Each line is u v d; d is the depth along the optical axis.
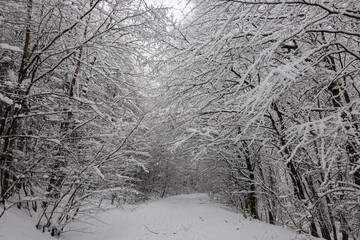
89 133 6.92
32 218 5.59
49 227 5.43
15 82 4.79
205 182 20.88
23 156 5.01
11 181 4.98
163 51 6.48
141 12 6.13
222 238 7.53
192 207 13.50
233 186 16.03
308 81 5.55
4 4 4.82
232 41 4.76
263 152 11.77
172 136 9.74
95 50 6.18
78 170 5.92
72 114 6.62
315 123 3.62
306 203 6.00
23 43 6.17
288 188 10.84
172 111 7.13
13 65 4.98
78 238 6.26
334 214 4.91
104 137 6.37
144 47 6.91
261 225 9.00
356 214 4.33
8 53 5.54
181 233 8.51
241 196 16.14
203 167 18.73
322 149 3.37
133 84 7.83
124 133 6.66
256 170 15.56
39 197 5.08
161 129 8.85
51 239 5.00
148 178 24.23
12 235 3.92
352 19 4.51
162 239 7.69
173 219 10.54
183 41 6.21
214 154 13.91
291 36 3.37
